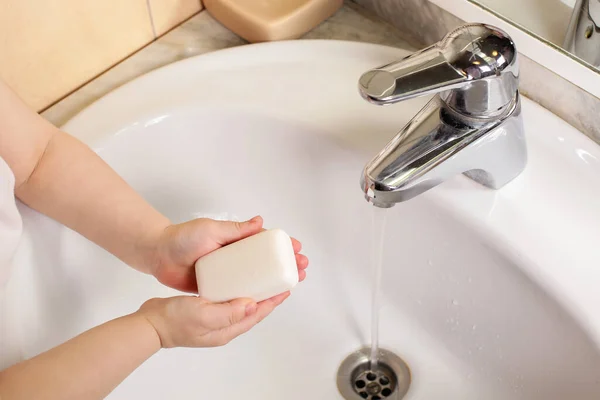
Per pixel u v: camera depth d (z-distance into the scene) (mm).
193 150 660
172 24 718
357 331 661
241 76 654
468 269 580
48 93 656
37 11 604
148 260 569
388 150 497
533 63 578
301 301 677
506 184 560
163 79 653
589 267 512
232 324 501
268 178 673
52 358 477
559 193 551
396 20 689
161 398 611
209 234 537
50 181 557
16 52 612
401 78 435
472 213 544
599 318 489
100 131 616
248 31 690
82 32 646
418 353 642
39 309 557
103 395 488
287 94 636
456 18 619
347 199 639
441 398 610
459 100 484
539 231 532
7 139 538
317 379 635
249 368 638
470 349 616
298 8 676
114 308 638
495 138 504
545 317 529
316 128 609
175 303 498
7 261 511
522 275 527
